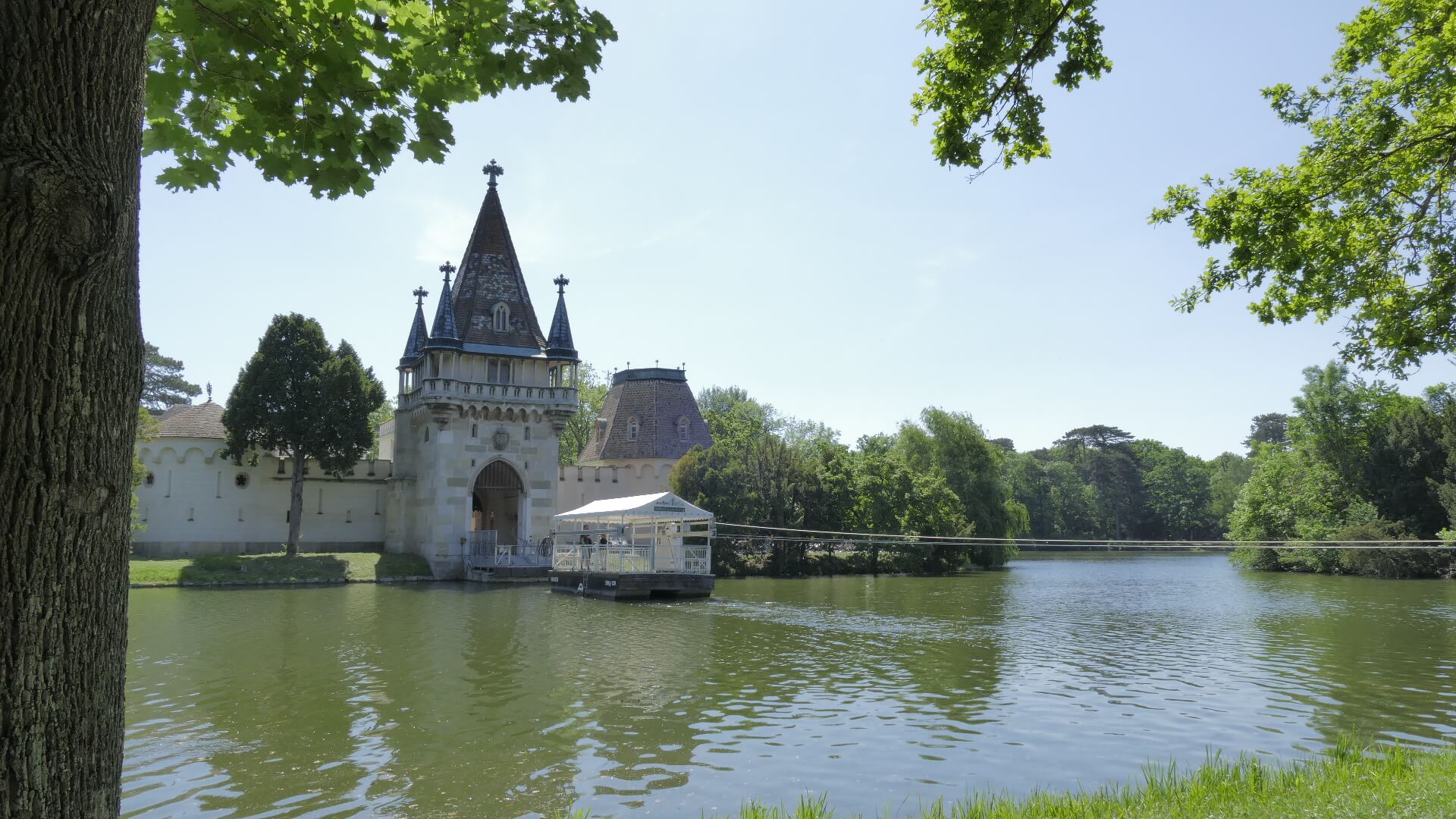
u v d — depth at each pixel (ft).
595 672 71.67
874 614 119.14
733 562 215.10
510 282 216.74
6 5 11.03
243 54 23.25
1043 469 460.55
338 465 195.52
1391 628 106.32
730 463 222.28
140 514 194.29
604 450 255.29
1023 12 34.81
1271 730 52.80
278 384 189.88
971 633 98.48
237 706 58.54
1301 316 52.85
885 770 44.50
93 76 11.68
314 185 25.84
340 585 173.68
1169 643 90.99
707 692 63.36
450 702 59.88
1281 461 270.46
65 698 11.37
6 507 10.87
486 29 24.09
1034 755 47.21
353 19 24.82
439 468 198.49
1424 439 245.45
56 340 11.21
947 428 270.67
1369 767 37.86
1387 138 48.60
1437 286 49.83
